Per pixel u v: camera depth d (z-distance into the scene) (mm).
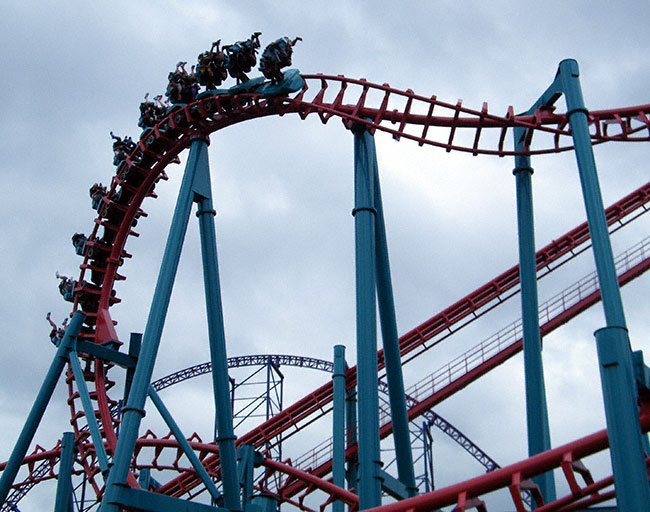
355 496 26375
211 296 25172
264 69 25219
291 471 27938
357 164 24016
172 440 32000
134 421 21578
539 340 23375
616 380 15164
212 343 24875
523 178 25125
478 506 16375
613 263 17938
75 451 32406
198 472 26297
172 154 28812
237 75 26422
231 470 24062
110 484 20734
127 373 28562
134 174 30797
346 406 33031
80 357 31219
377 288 25406
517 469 16016
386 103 24844
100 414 30484
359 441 20328
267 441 34875
